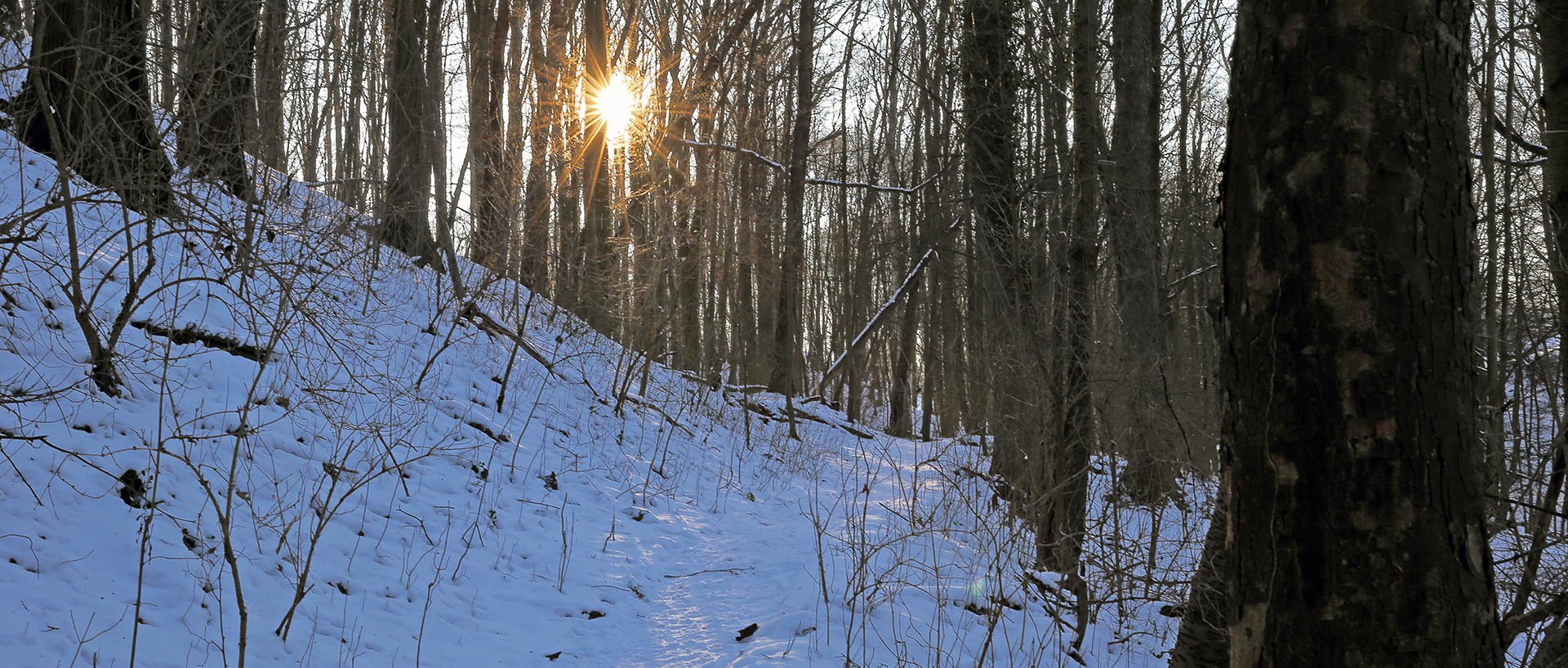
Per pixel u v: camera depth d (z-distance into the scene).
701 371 14.98
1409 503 1.83
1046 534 5.68
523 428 8.44
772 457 12.12
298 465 5.83
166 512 4.69
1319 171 1.93
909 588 5.89
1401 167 1.90
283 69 5.77
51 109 4.38
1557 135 3.79
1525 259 9.02
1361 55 1.92
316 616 4.48
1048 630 5.50
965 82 9.99
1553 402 5.79
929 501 8.98
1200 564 4.47
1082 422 5.86
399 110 11.48
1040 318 6.10
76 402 4.98
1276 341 1.97
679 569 6.88
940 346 19.83
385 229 9.26
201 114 4.81
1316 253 1.92
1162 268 10.59
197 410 5.65
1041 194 7.34
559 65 14.84
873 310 26.05
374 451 6.50
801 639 5.03
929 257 17.61
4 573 3.74
